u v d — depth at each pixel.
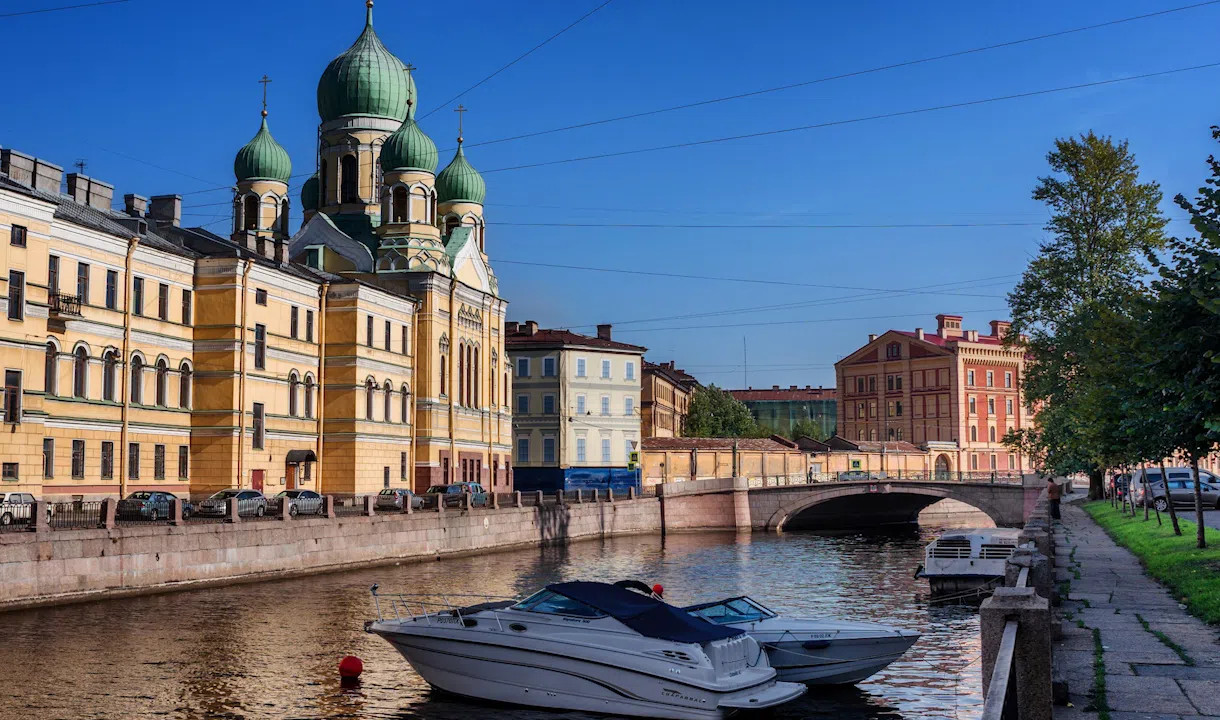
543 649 25.89
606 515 91.06
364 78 88.75
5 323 47.84
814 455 131.75
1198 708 15.59
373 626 28.12
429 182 85.31
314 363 71.50
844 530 109.75
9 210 48.16
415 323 81.69
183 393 62.66
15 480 48.22
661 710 24.58
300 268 74.50
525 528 76.38
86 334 55.12
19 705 25.77
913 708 26.00
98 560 41.06
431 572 56.75
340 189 88.94
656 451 118.06
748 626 28.70
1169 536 41.81
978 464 154.38
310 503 56.22
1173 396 25.19
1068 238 72.75
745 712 25.16
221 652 32.19
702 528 103.50
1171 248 24.92
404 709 26.11
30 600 38.22
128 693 27.08
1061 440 70.25
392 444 77.31
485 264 94.38
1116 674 17.86
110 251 56.88
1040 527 33.91
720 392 155.75
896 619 40.19
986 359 156.12
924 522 129.62
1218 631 22.03
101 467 55.91
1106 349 29.89
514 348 115.56
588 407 116.19
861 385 166.50
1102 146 71.38
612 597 26.50
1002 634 13.42
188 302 63.03
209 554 46.66
